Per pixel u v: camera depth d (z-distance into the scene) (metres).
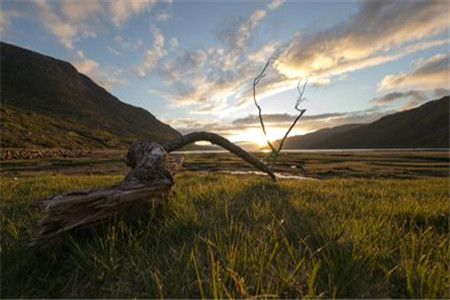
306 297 1.98
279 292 2.10
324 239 2.83
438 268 2.20
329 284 2.09
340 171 29.06
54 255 2.50
